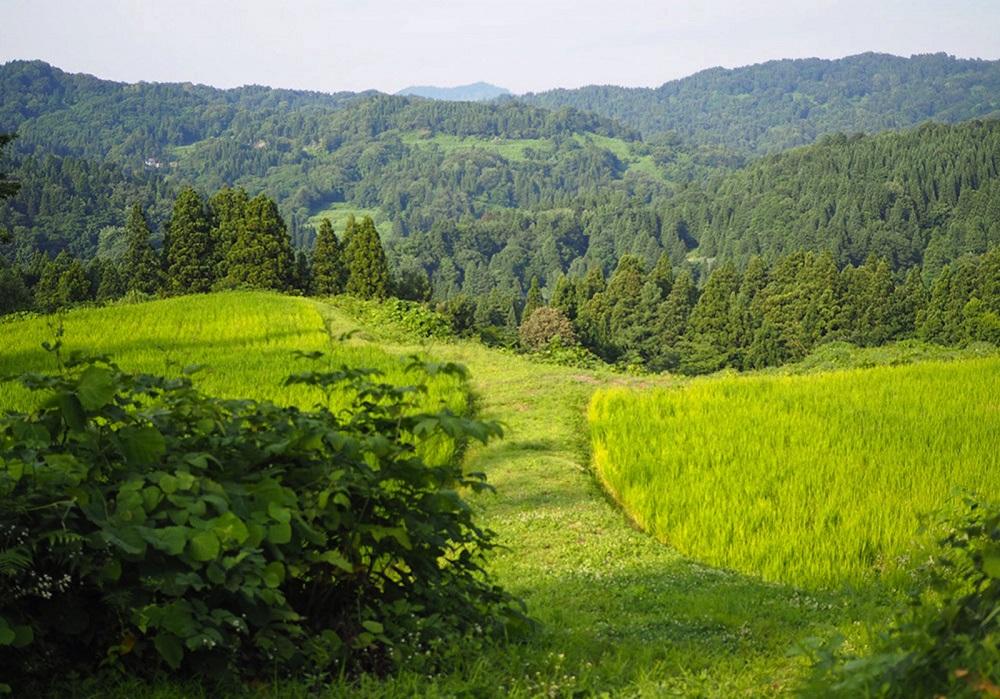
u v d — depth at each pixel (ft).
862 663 12.52
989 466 45.78
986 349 110.11
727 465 47.83
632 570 33.99
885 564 33.35
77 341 100.73
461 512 20.61
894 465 46.39
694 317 334.24
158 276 246.68
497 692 17.88
